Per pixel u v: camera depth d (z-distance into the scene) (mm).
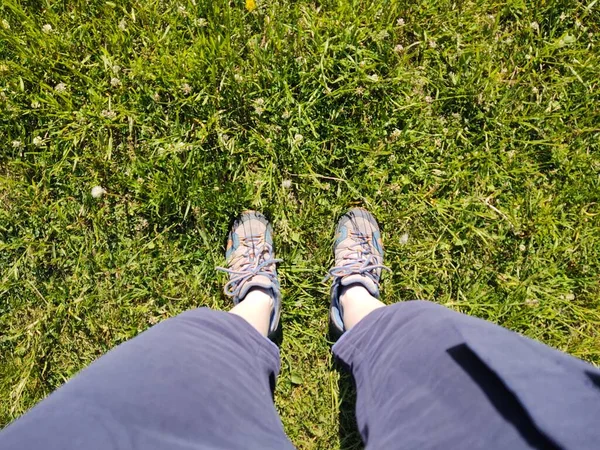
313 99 1766
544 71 1840
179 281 1732
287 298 1742
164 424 925
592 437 746
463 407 928
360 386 1321
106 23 1751
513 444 822
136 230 1748
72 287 1708
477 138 1790
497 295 1750
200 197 1707
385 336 1284
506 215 1752
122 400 920
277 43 1746
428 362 1055
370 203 1772
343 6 1770
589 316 1744
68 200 1735
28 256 1704
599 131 1797
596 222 1756
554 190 1789
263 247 1708
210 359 1141
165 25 1788
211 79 1724
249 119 1765
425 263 1757
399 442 1004
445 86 1800
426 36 1788
